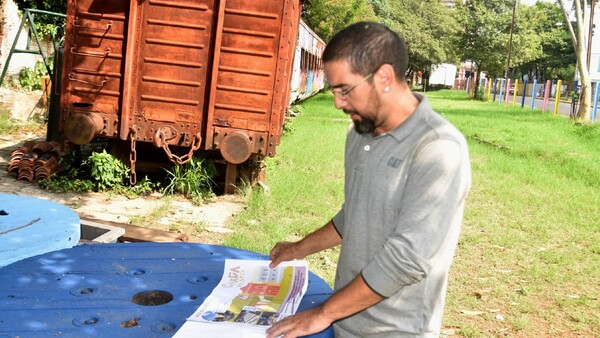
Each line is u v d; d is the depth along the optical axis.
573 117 26.62
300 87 20.89
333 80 2.08
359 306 2.10
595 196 9.95
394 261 2.00
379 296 2.06
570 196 9.89
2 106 14.23
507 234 7.48
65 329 2.25
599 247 7.05
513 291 5.68
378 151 2.16
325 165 11.18
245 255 3.09
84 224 5.35
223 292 2.61
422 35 56.66
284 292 2.62
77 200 7.71
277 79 7.71
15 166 8.59
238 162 7.74
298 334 2.17
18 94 14.69
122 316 2.38
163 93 7.82
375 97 2.07
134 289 2.64
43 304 2.46
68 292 2.58
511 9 52.22
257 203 7.82
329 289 2.71
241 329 2.26
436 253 2.02
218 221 7.17
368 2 50.25
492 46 51.09
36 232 3.60
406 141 2.10
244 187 8.45
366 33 2.05
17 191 7.88
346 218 2.31
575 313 5.21
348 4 36.62
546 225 7.97
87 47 7.80
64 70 7.86
